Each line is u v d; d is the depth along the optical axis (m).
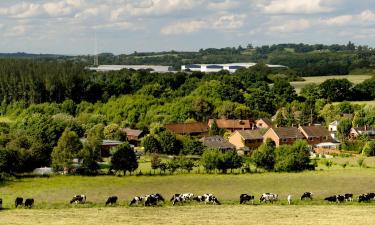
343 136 156.00
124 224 60.06
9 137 117.19
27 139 114.38
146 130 165.62
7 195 83.12
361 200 75.81
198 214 66.38
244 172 104.62
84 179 97.62
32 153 106.75
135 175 102.12
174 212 67.88
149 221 61.78
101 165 114.50
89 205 73.81
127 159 102.06
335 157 127.38
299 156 105.56
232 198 80.69
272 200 76.06
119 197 81.94
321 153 134.12
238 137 145.00
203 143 135.38
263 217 64.25
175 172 104.88
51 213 67.12
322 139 150.00
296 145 111.38
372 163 116.44
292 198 79.56
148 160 122.94
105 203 74.88
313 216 64.81
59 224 59.94
